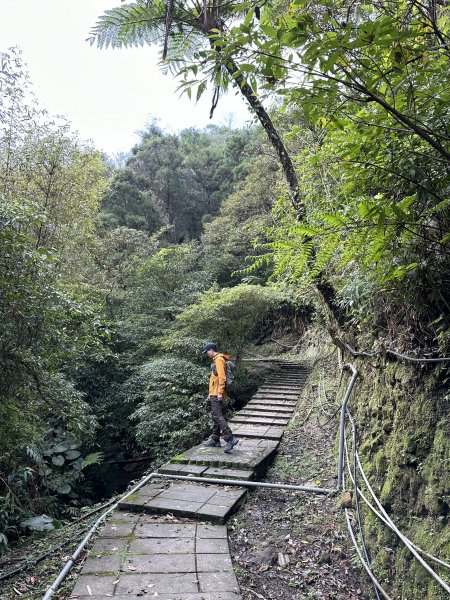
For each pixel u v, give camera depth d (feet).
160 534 11.34
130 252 45.52
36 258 11.96
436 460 8.17
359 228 6.95
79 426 16.52
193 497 13.48
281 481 15.76
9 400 13.74
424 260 7.33
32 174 28.60
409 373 9.89
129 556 10.15
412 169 5.93
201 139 118.42
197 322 30.63
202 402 24.82
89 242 34.83
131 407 29.76
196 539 11.05
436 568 7.41
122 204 83.10
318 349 34.94
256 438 19.93
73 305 13.87
